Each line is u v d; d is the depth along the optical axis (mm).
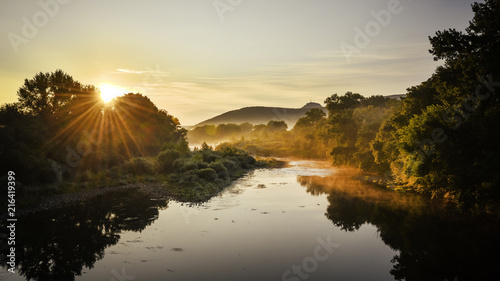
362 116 58281
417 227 21625
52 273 14641
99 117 48781
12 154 28281
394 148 34781
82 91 45531
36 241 18750
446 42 22219
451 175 23375
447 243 18531
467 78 20781
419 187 31125
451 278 14141
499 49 18797
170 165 47844
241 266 15336
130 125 59562
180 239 19094
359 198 31562
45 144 33781
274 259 16219
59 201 28609
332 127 60688
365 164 48500
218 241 18812
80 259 16172
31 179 30141
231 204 28672
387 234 20250
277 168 63969
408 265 15516
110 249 17500
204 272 14672
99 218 23594
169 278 14055
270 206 27938
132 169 43688
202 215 24656
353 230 21047
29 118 35125
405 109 34594
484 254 16781
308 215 24875
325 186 39438
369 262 15938
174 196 31797
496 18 18844
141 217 23938
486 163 16766
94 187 35156
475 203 20625
